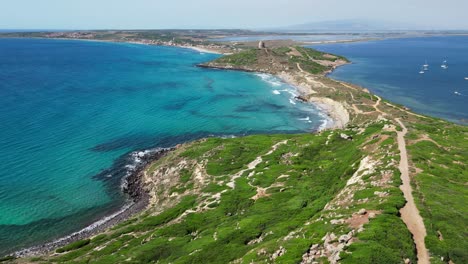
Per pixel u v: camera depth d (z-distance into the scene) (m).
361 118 104.69
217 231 42.84
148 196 63.97
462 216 33.78
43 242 49.53
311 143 73.75
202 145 79.31
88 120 103.38
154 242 42.38
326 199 47.81
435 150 56.62
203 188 60.06
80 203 60.34
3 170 68.56
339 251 28.62
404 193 39.69
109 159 78.00
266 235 39.44
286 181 57.19
